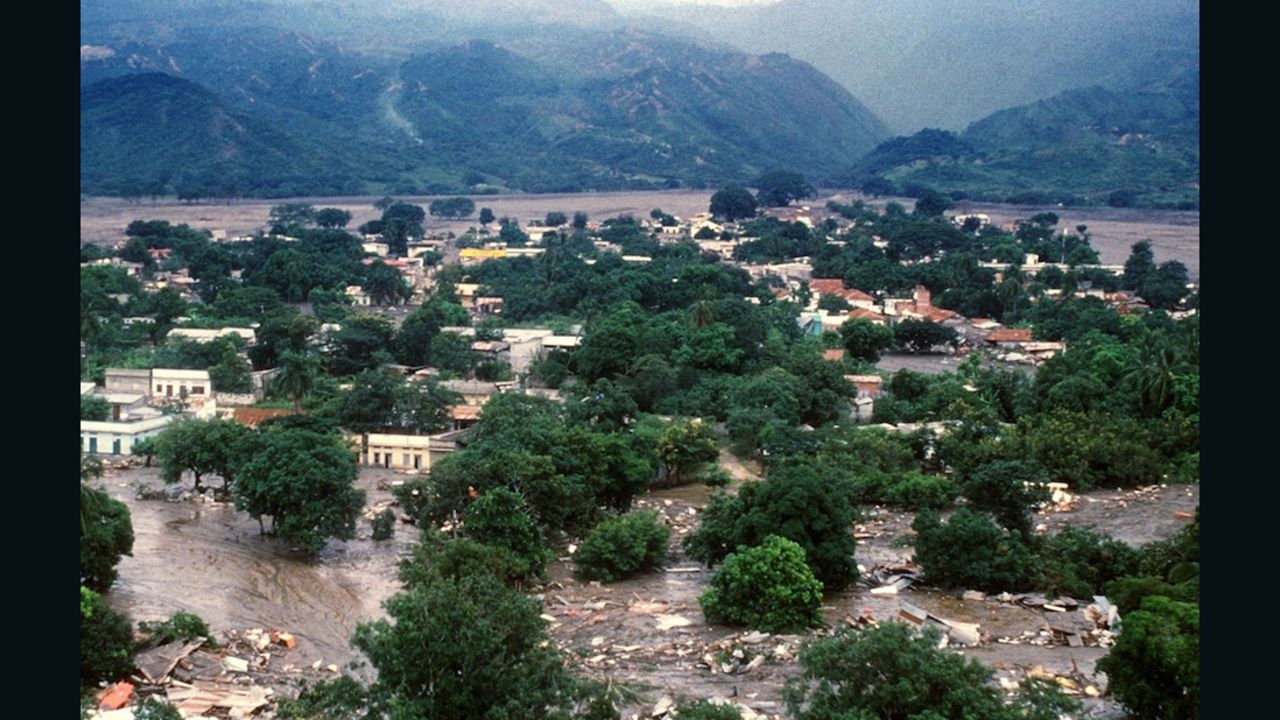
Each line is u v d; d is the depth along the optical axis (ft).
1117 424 359.46
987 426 358.02
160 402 400.88
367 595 237.66
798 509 226.99
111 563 225.76
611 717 142.20
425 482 280.51
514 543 235.40
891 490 307.99
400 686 137.69
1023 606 217.97
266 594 235.20
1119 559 229.25
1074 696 163.63
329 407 387.96
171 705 147.33
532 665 144.46
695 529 291.17
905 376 439.22
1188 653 142.72
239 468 296.71
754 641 193.98
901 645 129.90
